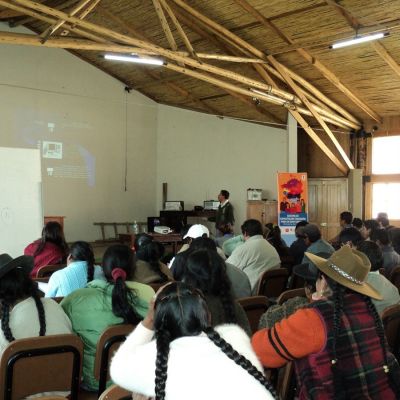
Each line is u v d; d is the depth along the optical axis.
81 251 3.23
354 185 9.90
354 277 1.53
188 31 8.38
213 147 11.34
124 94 11.42
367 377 1.44
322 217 10.62
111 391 1.50
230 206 8.98
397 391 1.50
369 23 6.63
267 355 1.47
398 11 6.27
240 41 7.75
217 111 11.12
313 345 1.43
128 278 2.55
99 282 2.49
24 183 6.00
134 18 8.44
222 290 2.00
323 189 10.62
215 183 11.30
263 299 3.01
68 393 2.15
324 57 7.95
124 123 11.44
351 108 9.71
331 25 6.95
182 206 11.06
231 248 5.48
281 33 7.43
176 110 11.86
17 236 5.89
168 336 1.18
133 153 11.64
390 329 2.70
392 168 9.96
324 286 1.62
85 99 10.75
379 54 7.43
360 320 1.49
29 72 9.89
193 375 1.12
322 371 1.43
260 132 10.58
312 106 8.87
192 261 2.01
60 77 10.36
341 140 10.52
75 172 10.59
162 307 1.20
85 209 10.77
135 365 1.20
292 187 8.67
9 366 1.97
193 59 7.12
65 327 2.27
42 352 2.03
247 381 1.15
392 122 9.88
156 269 3.52
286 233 8.60
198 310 1.19
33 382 2.05
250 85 8.05
